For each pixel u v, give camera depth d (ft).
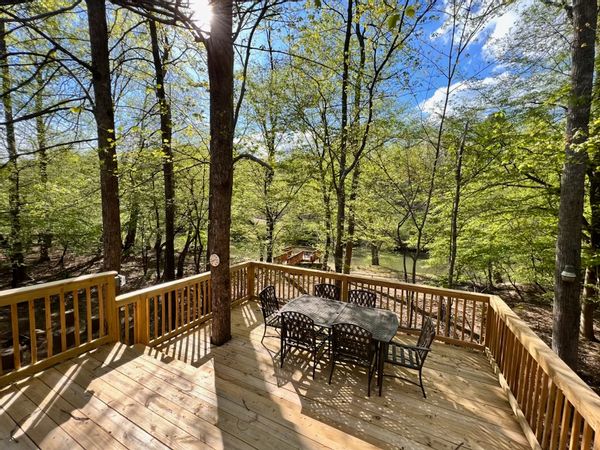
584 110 13.61
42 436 6.29
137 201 27.43
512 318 9.75
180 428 6.77
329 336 10.67
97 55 15.52
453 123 19.67
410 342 13.57
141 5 8.83
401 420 8.55
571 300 14.74
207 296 15.30
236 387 9.13
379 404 9.22
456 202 20.11
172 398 7.80
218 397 7.97
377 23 19.20
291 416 7.57
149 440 6.32
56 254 42.39
